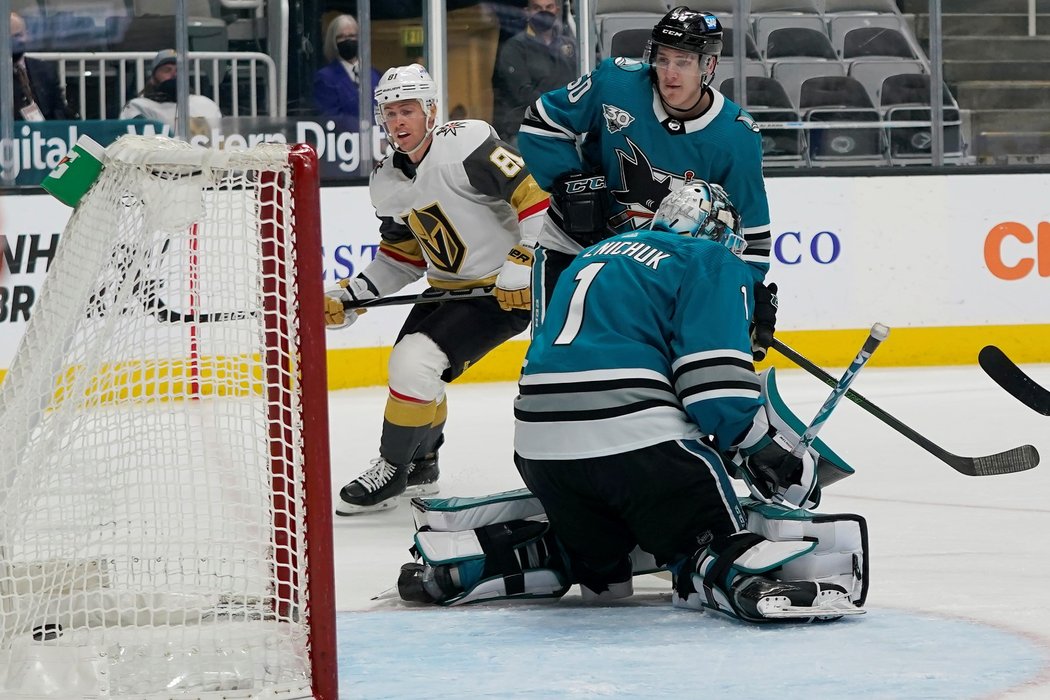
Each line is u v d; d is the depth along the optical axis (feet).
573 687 26.76
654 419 32.14
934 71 99.35
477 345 50.96
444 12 93.76
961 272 94.73
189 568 34.06
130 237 27.94
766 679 27.07
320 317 26.37
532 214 48.73
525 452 33.37
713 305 32.30
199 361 27.94
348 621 33.32
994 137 103.81
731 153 42.24
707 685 26.71
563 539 34.42
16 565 28.89
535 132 44.65
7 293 81.41
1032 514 47.37
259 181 26.76
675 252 33.22
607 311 33.09
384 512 51.42
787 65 100.01
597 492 32.50
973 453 61.77
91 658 26.45
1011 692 25.90
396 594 36.27
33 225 81.82
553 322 33.88
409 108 49.16
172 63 88.89
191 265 27.81
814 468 35.65
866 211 93.35
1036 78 104.17
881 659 28.50
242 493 27.81
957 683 26.58
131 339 27.96
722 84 98.78
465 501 35.73
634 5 98.02
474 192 50.16
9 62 86.43
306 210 26.43
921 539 43.27
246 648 26.78
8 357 81.51
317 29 91.30
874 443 64.64
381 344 87.97
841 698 25.70
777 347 41.63
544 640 30.81
